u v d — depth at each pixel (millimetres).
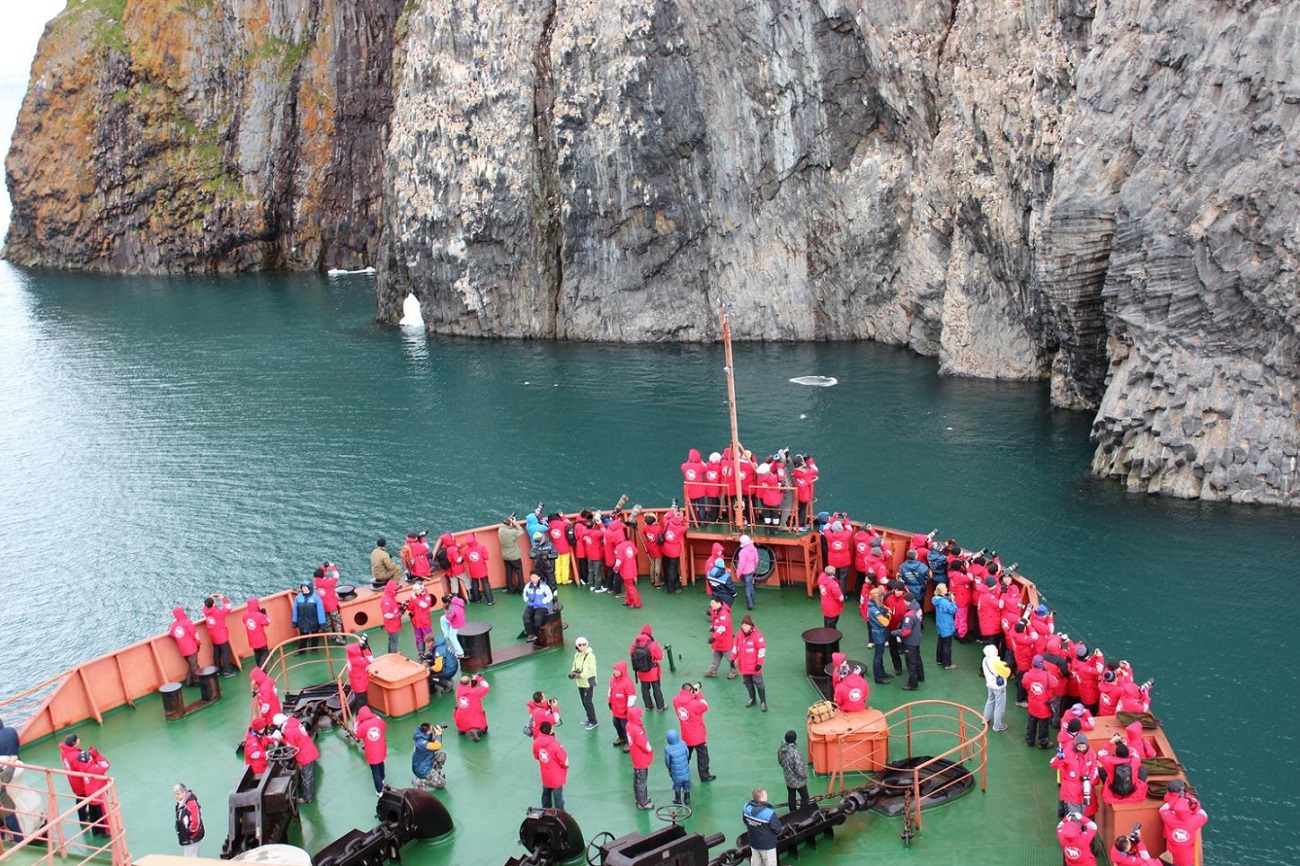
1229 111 60812
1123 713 28703
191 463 77812
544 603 37594
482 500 67625
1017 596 34594
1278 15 59281
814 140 99500
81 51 167500
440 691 35438
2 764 24562
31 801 27719
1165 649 46156
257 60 162000
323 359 106625
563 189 106250
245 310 134000
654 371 95375
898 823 28484
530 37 107000
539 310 111500
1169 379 63125
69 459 80125
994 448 70938
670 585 41500
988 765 30703
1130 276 64688
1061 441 71562
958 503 62531
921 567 36812
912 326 96750
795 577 41500
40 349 116000
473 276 111875
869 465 69062
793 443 74125
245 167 162875
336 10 153250
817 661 34781
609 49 101250
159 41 163250
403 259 118250
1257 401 61344
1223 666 44688
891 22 93438
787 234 103000
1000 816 28656
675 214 103875
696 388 89125
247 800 27438
